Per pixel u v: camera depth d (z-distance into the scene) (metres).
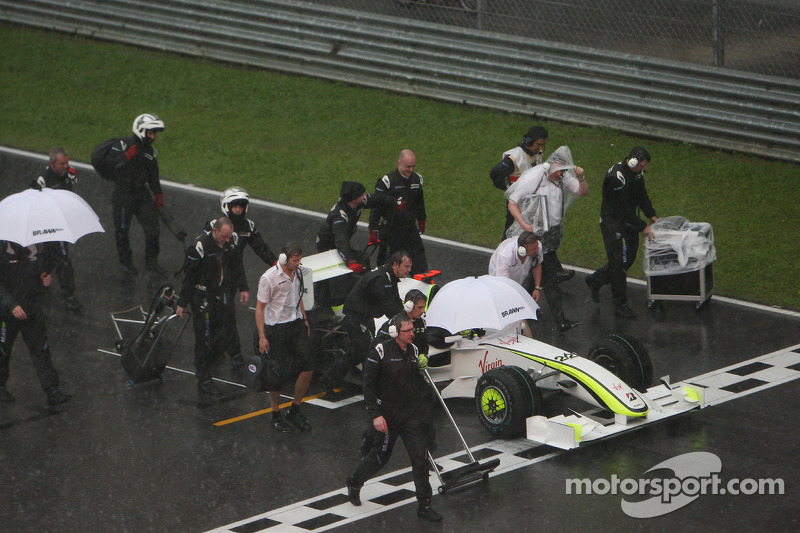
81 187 49.31
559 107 54.00
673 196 46.16
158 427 29.42
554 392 29.28
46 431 29.23
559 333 35.59
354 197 34.22
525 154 38.12
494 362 29.89
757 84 48.44
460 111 56.25
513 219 37.16
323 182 49.34
